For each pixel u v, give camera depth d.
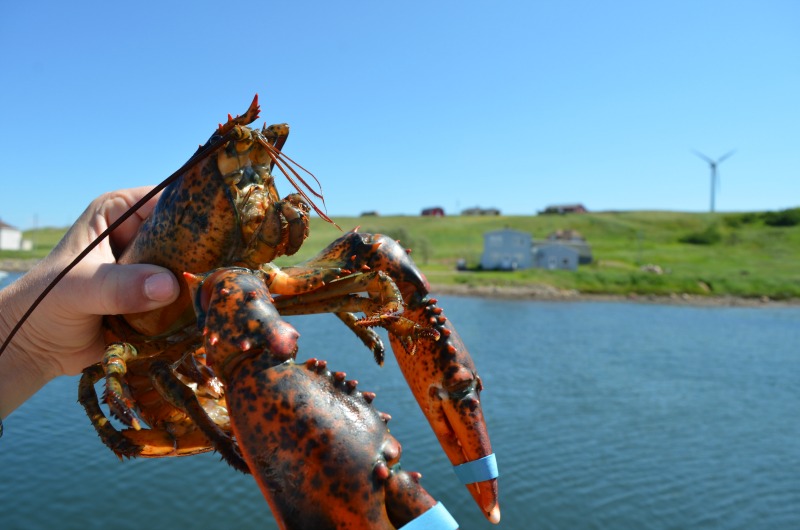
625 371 37.81
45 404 23.92
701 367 39.66
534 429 25.86
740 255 112.88
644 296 82.62
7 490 17.19
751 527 17.75
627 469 21.75
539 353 43.06
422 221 149.12
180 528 15.94
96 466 19.09
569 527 17.52
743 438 25.50
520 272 94.38
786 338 52.00
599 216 149.38
